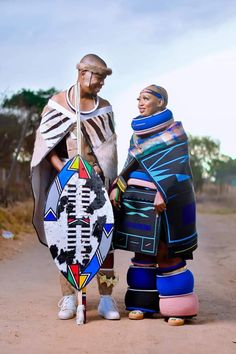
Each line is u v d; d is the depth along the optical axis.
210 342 5.27
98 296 7.39
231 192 55.72
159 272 5.90
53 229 5.79
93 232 5.81
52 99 6.21
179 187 5.76
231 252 12.66
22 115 28.20
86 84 6.13
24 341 5.27
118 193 5.95
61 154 6.29
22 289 7.82
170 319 5.85
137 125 5.91
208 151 59.28
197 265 10.66
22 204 24.09
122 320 6.04
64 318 6.07
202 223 23.95
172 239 5.75
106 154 6.18
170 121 5.92
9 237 14.14
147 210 5.81
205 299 7.39
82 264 5.80
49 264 10.57
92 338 5.37
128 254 12.21
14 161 26.53
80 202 5.81
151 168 5.81
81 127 6.14
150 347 5.10
